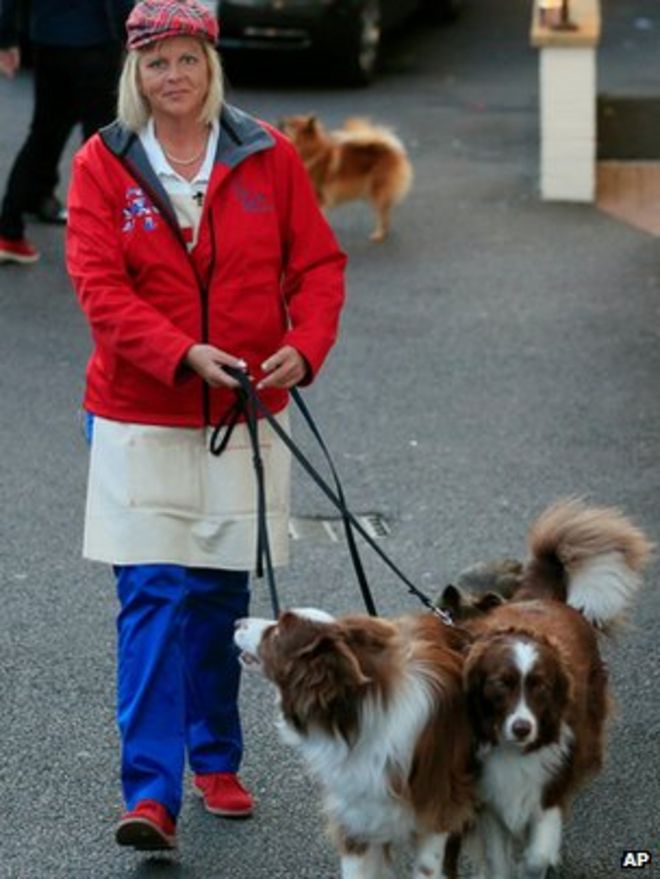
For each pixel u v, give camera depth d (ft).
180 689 28.45
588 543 28.55
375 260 64.59
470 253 65.21
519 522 42.34
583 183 71.67
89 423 29.09
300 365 28.07
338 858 28.71
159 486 28.35
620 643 35.47
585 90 70.69
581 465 45.80
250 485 28.68
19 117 83.25
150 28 27.27
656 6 115.96
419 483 44.73
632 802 30.09
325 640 24.48
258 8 90.02
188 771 31.50
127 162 27.78
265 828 29.66
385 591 38.58
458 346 55.16
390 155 66.49
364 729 24.75
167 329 27.32
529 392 51.19
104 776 31.30
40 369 53.31
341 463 46.01
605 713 27.94
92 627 37.11
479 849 26.81
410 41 106.22
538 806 26.09
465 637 26.50
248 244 28.07
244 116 28.45
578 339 55.72
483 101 90.17
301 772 31.30
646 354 54.29
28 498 44.06
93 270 27.68
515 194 72.84
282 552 29.17
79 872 28.40
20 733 32.71
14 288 60.59
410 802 25.25
